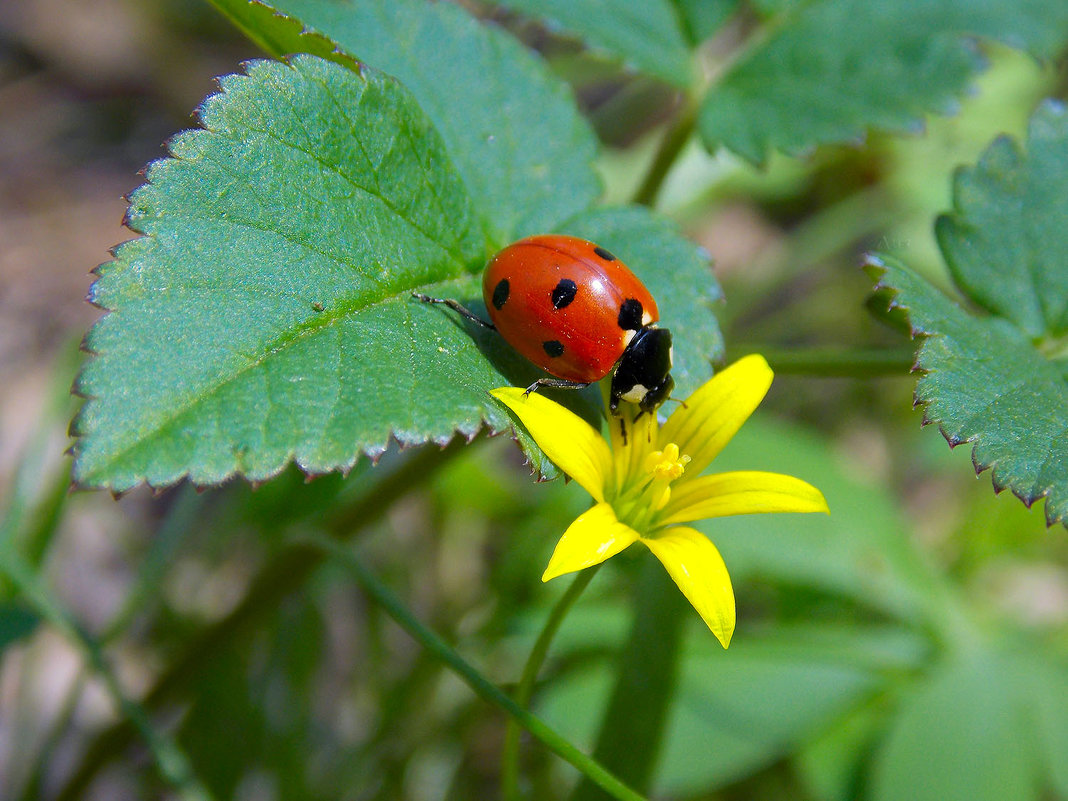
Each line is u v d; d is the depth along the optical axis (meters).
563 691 0.07
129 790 0.07
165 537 0.07
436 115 0.06
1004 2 0.07
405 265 0.05
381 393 0.05
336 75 0.05
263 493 0.07
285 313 0.05
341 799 0.07
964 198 0.06
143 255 0.05
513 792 0.06
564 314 0.05
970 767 0.07
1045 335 0.06
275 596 0.06
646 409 0.05
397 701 0.07
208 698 0.07
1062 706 0.07
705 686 0.07
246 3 0.05
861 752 0.07
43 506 0.07
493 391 0.05
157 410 0.05
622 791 0.05
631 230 0.06
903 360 0.06
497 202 0.06
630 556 0.05
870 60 0.07
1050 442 0.05
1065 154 0.06
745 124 0.07
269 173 0.05
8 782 0.07
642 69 0.07
